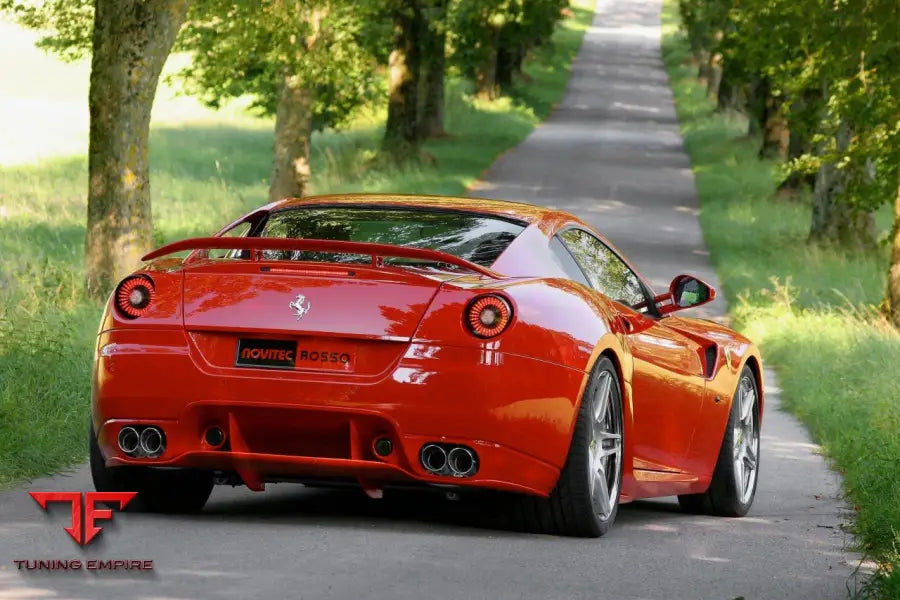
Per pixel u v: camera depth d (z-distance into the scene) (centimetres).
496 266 2127
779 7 7738
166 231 9206
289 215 2323
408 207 2317
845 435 3491
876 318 6750
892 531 2170
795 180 13600
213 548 1889
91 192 5462
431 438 1961
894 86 7356
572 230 2378
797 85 7912
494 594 1686
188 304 2025
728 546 2206
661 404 2384
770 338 5959
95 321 4431
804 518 2627
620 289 2477
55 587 1628
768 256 9938
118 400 2033
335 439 1992
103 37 5450
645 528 2361
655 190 14838
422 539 2028
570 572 1862
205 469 2066
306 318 1977
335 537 2008
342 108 13600
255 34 8606
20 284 4759
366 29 12006
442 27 15200
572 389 2034
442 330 1961
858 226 10394
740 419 2714
